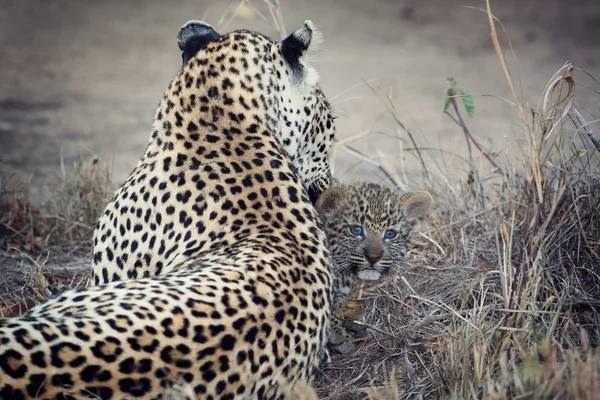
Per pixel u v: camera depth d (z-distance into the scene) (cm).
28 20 3528
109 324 648
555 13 3544
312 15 3631
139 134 2131
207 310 680
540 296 944
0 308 983
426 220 1206
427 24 3550
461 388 773
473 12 3662
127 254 851
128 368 631
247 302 702
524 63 2897
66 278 1122
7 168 1758
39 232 1299
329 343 966
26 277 1088
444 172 1391
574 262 1012
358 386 891
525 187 1100
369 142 1966
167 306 673
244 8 3556
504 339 834
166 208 831
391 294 1041
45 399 604
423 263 1104
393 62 2969
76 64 2912
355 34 3391
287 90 930
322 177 1050
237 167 840
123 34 3356
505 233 959
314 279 769
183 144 857
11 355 607
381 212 1002
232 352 671
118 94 2564
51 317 653
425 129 2153
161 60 3006
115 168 1802
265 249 768
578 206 1049
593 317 927
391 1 3938
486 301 999
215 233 805
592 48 3059
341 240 1006
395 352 938
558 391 699
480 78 2728
